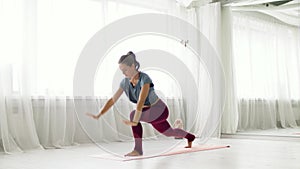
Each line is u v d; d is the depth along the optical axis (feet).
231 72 17.98
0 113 11.78
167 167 8.56
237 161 9.46
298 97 19.98
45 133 13.00
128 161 9.55
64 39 13.87
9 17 12.44
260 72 20.38
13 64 12.50
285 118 20.24
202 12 17.93
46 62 13.34
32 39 13.00
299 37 19.10
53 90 13.35
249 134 17.37
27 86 12.65
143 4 16.62
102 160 9.77
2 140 11.67
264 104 20.15
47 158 10.29
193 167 8.55
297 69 19.75
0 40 12.12
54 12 13.67
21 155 11.05
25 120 12.51
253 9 18.28
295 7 17.47
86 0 14.60
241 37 19.57
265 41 19.61
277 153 11.09
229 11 18.08
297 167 8.52
